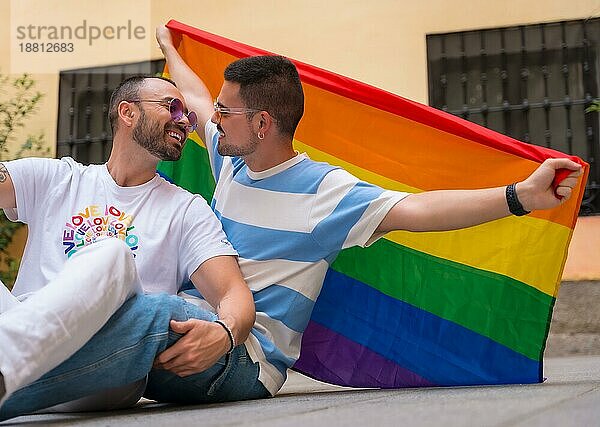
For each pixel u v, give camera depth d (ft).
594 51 17.69
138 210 7.30
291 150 7.75
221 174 8.20
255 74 7.55
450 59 18.08
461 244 8.39
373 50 18.08
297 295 7.49
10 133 19.51
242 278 7.06
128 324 5.74
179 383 6.52
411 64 17.94
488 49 18.01
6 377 4.97
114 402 6.38
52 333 5.15
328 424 4.58
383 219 7.21
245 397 7.04
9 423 5.78
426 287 8.45
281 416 5.23
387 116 8.77
